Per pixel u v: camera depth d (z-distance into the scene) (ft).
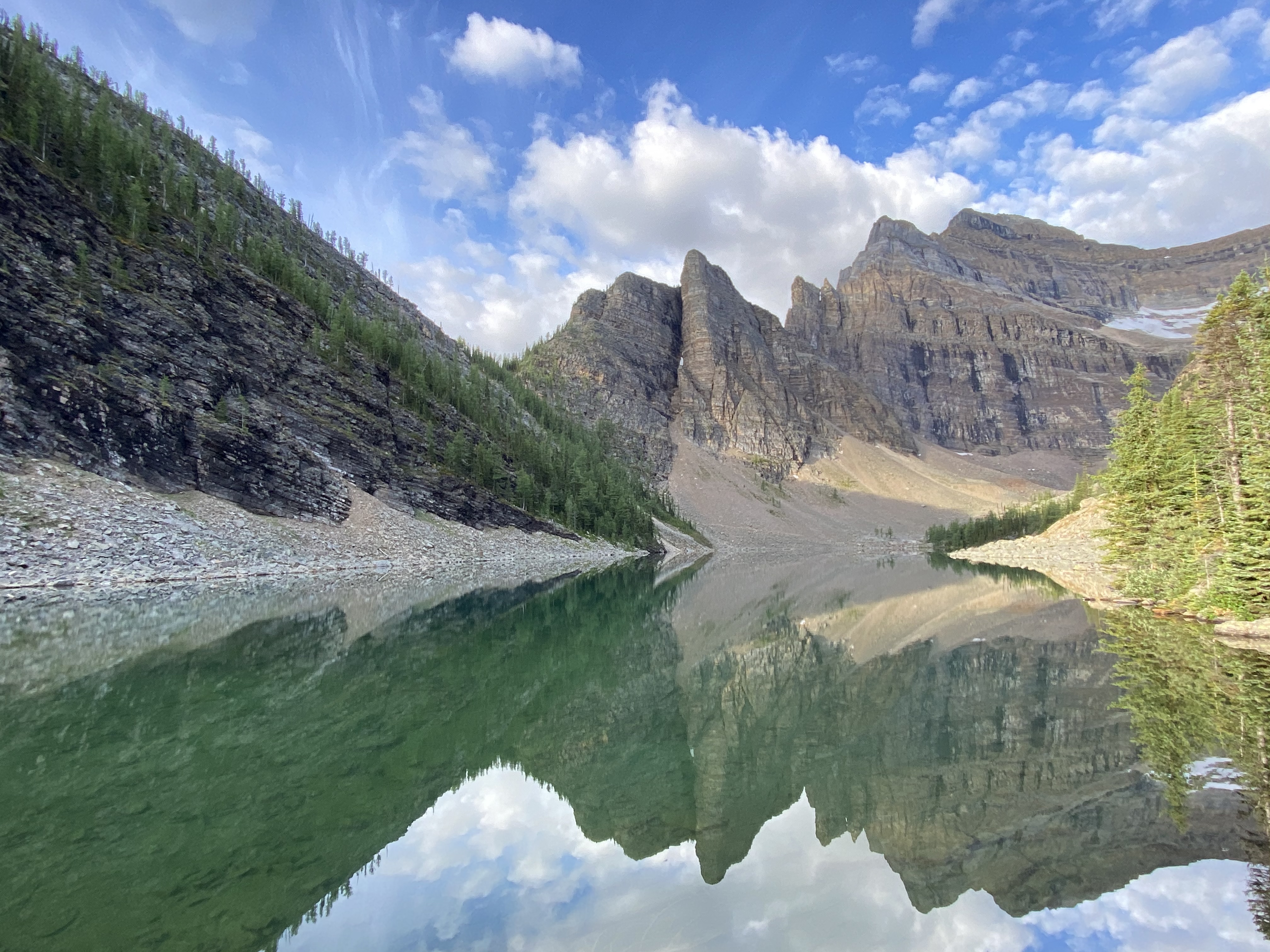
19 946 25.96
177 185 291.17
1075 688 73.61
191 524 179.83
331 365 307.99
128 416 182.09
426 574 231.71
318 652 92.17
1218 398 135.85
